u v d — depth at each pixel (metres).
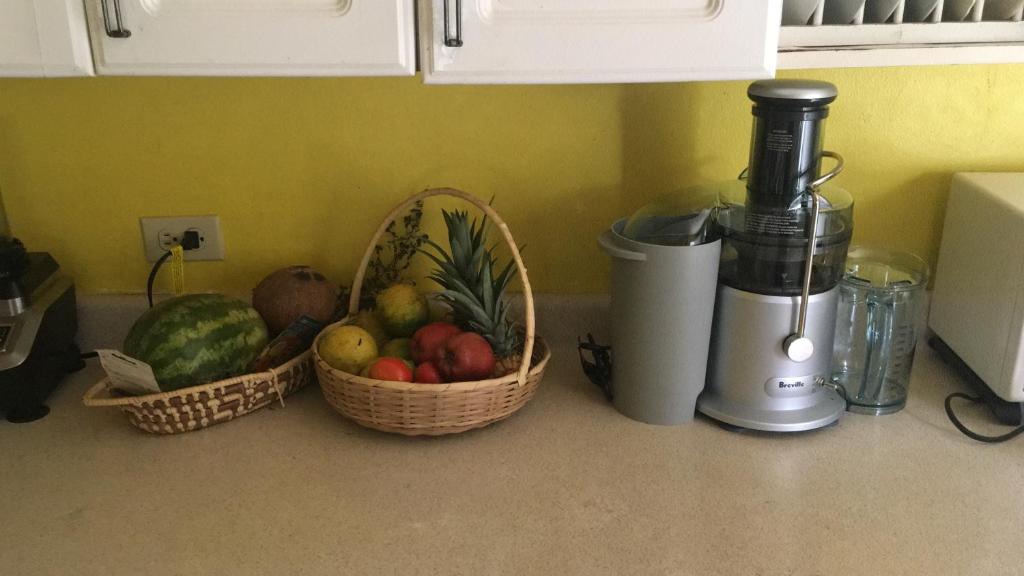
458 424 1.13
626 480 1.07
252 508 1.03
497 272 1.41
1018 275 1.10
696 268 1.09
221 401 1.17
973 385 1.25
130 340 1.16
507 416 1.19
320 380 1.19
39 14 0.94
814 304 1.12
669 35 0.94
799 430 1.14
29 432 1.19
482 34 0.94
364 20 0.94
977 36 1.07
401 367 1.14
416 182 1.36
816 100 1.03
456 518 1.01
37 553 0.95
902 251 1.26
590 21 0.94
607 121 1.32
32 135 1.33
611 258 1.16
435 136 1.34
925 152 1.33
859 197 1.36
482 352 1.14
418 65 0.99
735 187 1.20
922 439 1.16
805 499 1.04
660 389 1.17
